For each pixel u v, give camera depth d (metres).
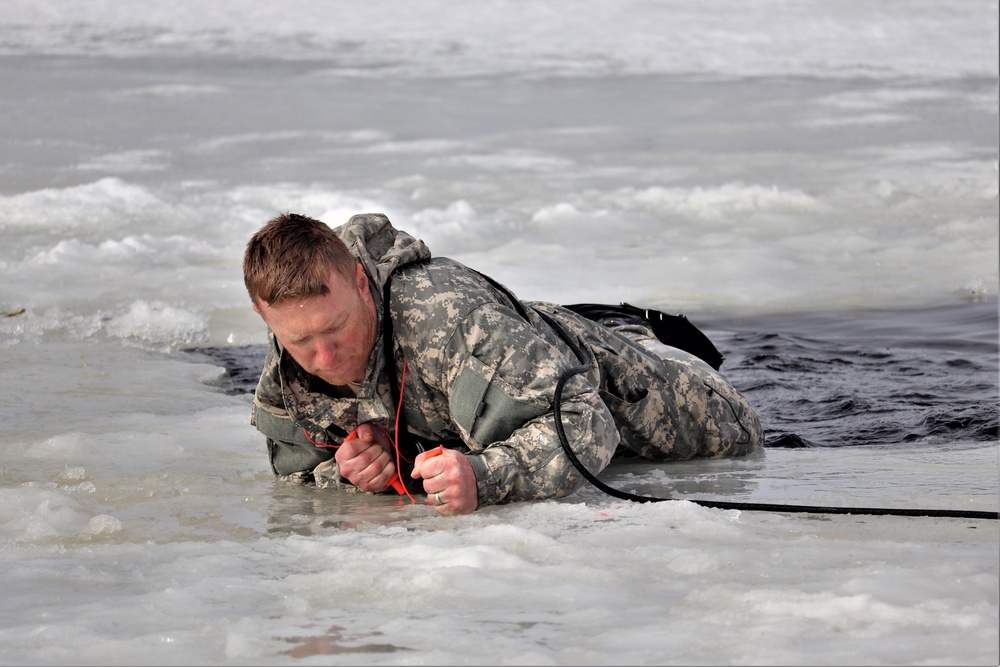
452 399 6.06
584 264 16.83
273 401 6.50
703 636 3.98
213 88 39.19
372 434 6.36
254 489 6.79
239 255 17.08
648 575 4.79
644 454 7.40
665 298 14.87
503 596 4.49
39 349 11.67
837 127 32.31
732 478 6.97
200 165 25.41
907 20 63.72
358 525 5.86
